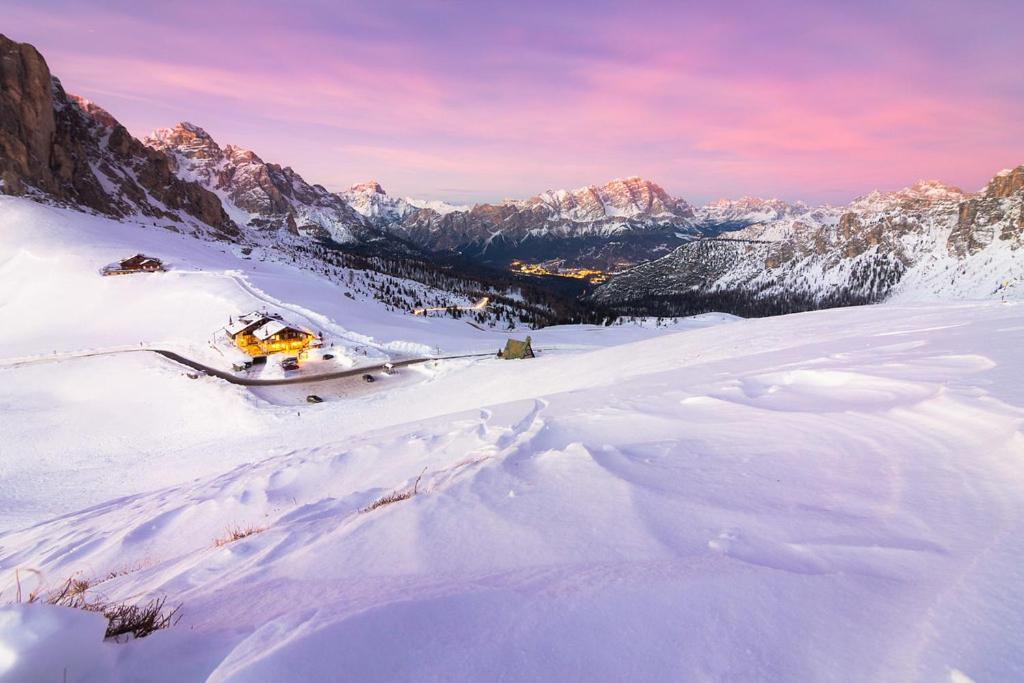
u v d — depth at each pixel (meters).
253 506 11.21
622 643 2.44
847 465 5.21
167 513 11.84
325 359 67.50
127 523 12.18
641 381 17.48
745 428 7.74
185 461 31.66
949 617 2.34
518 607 2.85
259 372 61.62
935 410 6.32
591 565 3.59
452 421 18.05
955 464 4.60
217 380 54.44
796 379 11.08
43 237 102.81
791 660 2.19
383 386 58.38
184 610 3.93
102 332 70.69
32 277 86.25
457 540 4.61
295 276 121.00
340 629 2.50
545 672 2.24
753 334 25.19
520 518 4.95
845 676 2.02
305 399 53.16
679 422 9.30
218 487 14.49
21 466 34.38
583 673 2.23
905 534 3.43
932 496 4.00
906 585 2.74
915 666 2.02
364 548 4.80
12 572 9.72
